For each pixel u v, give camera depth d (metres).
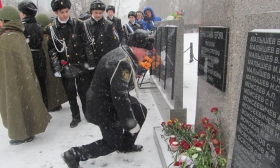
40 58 4.34
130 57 2.41
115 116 2.67
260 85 1.76
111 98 2.56
